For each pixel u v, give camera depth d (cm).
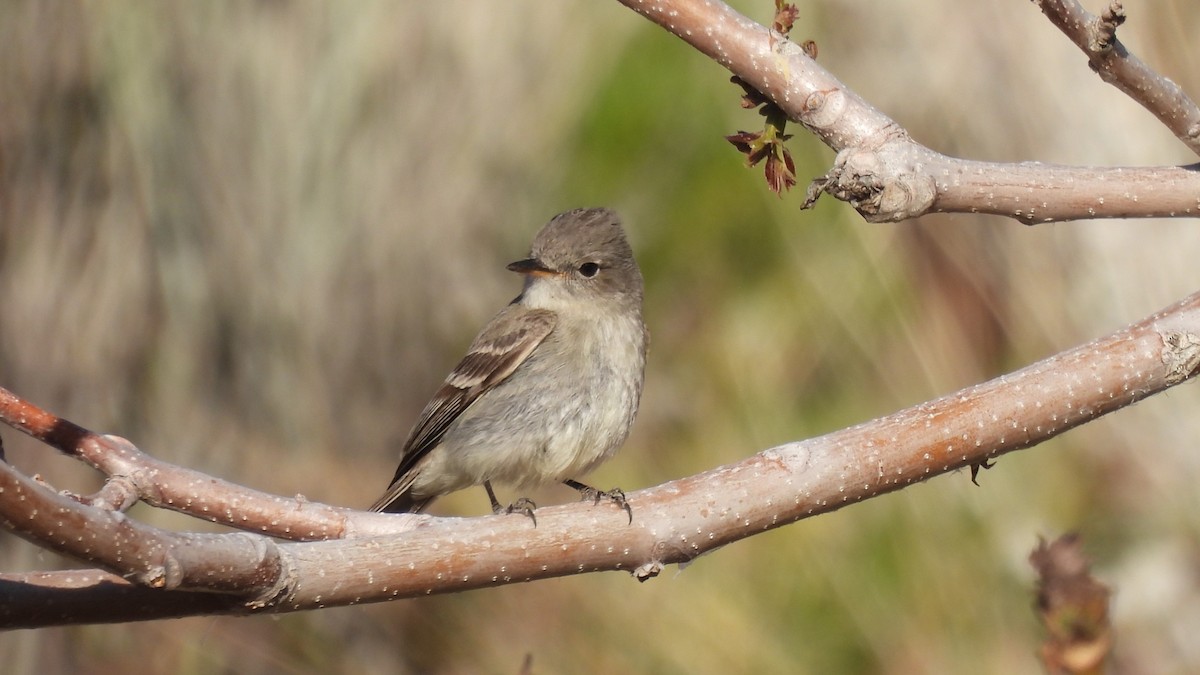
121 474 524
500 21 1484
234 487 552
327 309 1402
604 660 1095
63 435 520
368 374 1403
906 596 1047
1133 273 1138
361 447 1393
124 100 1336
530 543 524
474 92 1470
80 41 1327
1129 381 538
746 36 523
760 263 1325
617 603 1115
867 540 1069
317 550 491
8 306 1308
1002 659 1006
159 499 532
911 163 519
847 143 520
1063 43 1208
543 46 1497
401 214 1436
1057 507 1059
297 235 1393
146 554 428
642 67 1470
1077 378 538
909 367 1191
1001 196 530
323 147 1411
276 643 1245
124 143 1338
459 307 1448
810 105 519
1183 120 528
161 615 481
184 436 1336
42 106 1318
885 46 1288
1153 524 1080
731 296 1319
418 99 1452
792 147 1315
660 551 536
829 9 1320
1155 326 546
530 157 1480
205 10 1370
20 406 512
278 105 1395
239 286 1370
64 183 1326
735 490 538
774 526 539
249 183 1380
